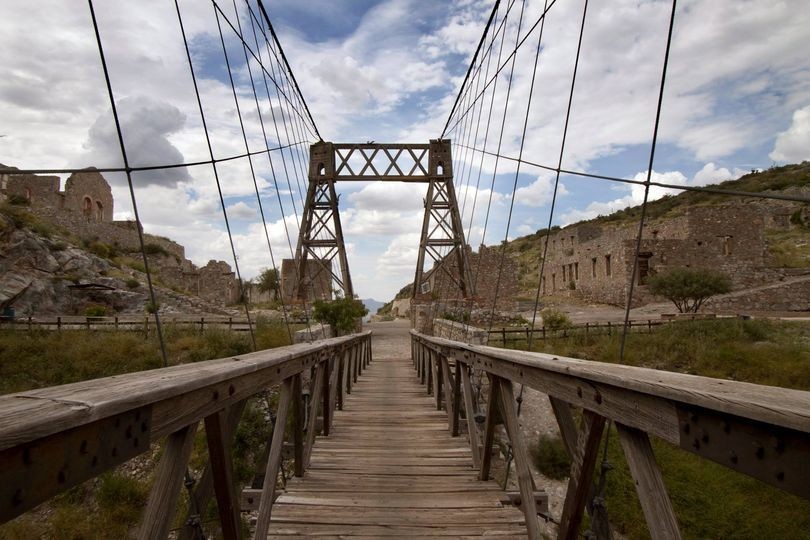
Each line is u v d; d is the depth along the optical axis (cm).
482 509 333
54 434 92
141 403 116
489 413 322
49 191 2775
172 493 144
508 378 262
